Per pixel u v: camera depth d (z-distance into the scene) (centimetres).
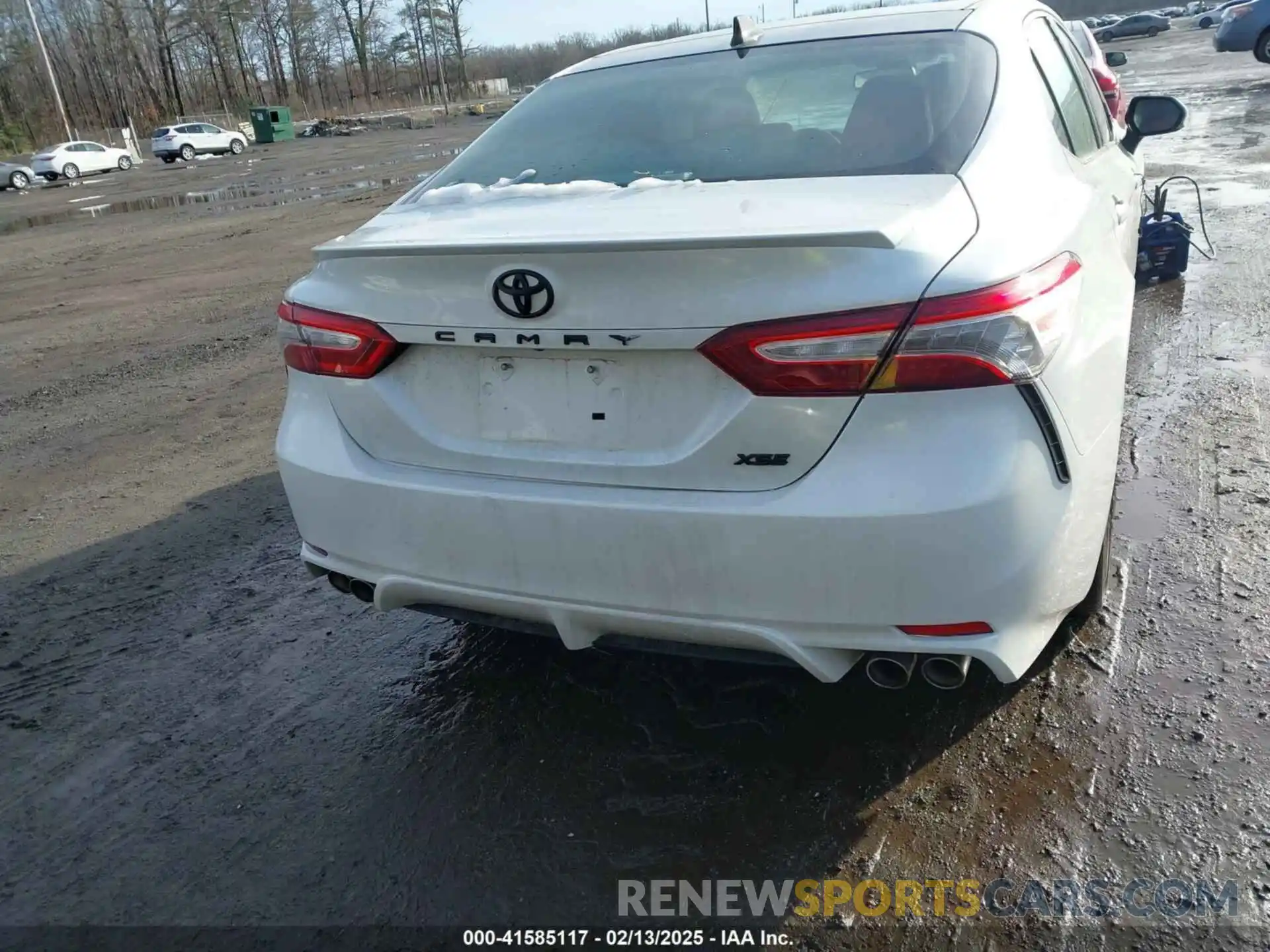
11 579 394
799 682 281
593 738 269
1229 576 309
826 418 197
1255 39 2239
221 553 405
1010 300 196
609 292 206
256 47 7850
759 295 196
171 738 287
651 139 286
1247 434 412
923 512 193
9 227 1977
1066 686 267
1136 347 535
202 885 231
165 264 1258
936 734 255
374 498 243
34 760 281
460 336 225
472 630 331
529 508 222
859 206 215
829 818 233
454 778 259
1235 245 733
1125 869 211
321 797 257
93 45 6675
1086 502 218
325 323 246
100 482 497
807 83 284
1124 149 449
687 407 209
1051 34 352
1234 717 249
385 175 2339
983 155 239
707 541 207
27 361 780
